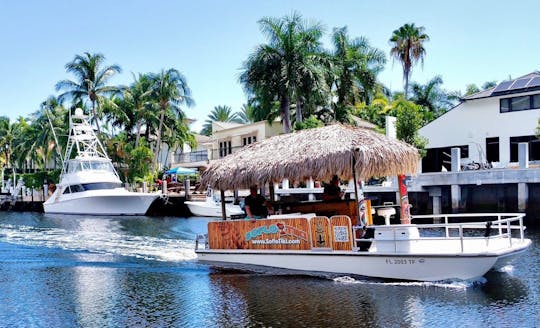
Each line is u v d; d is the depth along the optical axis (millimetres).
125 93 52750
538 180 20328
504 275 11062
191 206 33250
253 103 41125
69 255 15820
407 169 11773
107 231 23641
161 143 58312
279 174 11688
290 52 35625
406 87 48969
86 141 47469
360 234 11438
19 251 16766
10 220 32375
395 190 23625
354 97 43938
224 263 13250
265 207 13352
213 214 32531
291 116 42906
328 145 11414
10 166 73438
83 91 50781
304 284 10828
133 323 8586
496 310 8695
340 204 12297
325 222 11523
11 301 10156
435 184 22812
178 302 9812
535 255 13375
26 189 52812
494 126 29203
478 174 21734
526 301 9156
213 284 11188
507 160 28625
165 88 50406
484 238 10898
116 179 38562
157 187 46156
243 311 9039
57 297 10438
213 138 51406
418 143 27969
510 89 28328
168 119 54594
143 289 10984
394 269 10781
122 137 53000
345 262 11312
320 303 9336
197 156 52250
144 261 14492
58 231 23938
